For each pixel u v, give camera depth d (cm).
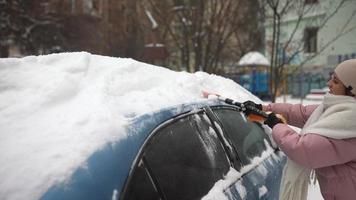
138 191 158
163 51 1200
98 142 159
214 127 240
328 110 207
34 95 194
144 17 1133
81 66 235
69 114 179
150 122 185
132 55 1290
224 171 225
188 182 189
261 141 316
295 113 270
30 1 1670
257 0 948
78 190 141
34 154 152
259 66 1845
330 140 198
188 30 920
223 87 363
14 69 219
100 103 188
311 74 2138
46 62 236
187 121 215
